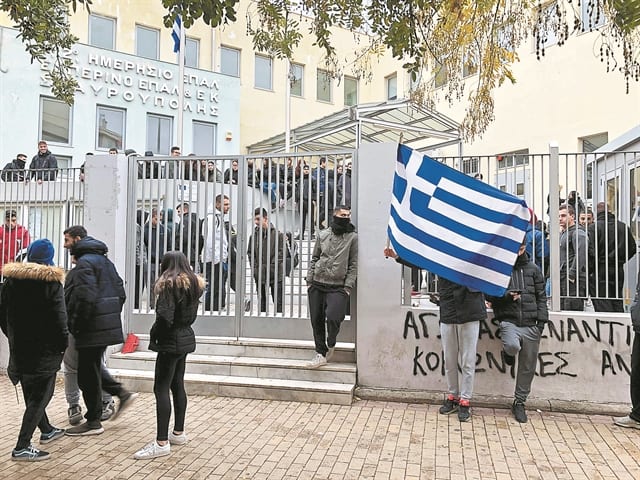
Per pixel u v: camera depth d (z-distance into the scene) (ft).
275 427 18.12
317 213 23.34
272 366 22.24
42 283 15.35
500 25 23.84
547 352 20.43
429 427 18.20
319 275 21.50
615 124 42.19
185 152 62.64
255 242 24.18
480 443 16.76
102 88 57.62
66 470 14.57
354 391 21.35
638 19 14.29
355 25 19.44
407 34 18.16
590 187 20.97
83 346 16.66
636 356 17.94
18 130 52.85
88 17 60.34
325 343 21.97
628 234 20.47
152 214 25.05
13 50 52.75
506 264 18.52
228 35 69.41
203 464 15.05
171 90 61.98
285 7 20.68
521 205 18.88
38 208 26.84
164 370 15.74
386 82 65.98
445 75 27.66
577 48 45.11
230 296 24.39
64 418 19.07
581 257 20.83
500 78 25.59
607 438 17.26
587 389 20.11
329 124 45.11
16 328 15.35
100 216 25.00
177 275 15.52
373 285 21.83
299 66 73.36
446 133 43.65
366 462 15.26
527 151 48.88
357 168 22.63
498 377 20.65
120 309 17.57
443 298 19.49
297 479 14.16
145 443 16.60
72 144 55.93
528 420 18.98
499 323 19.33
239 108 66.74
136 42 63.77
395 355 21.54
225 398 21.50
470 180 19.51
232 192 24.45
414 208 19.53
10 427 18.39
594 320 20.12
